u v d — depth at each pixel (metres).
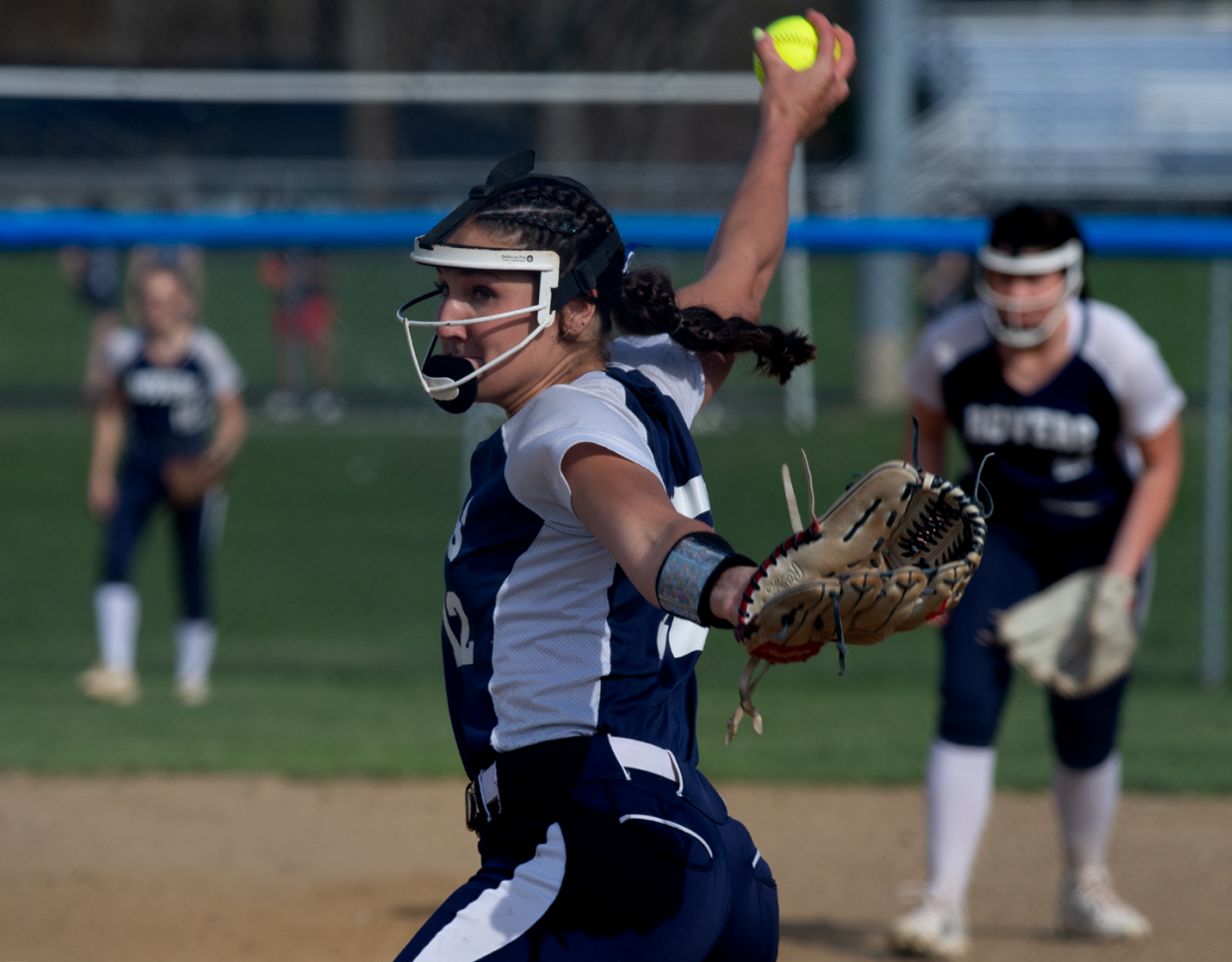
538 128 80.19
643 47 81.69
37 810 19.94
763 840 18.81
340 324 49.03
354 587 35.09
